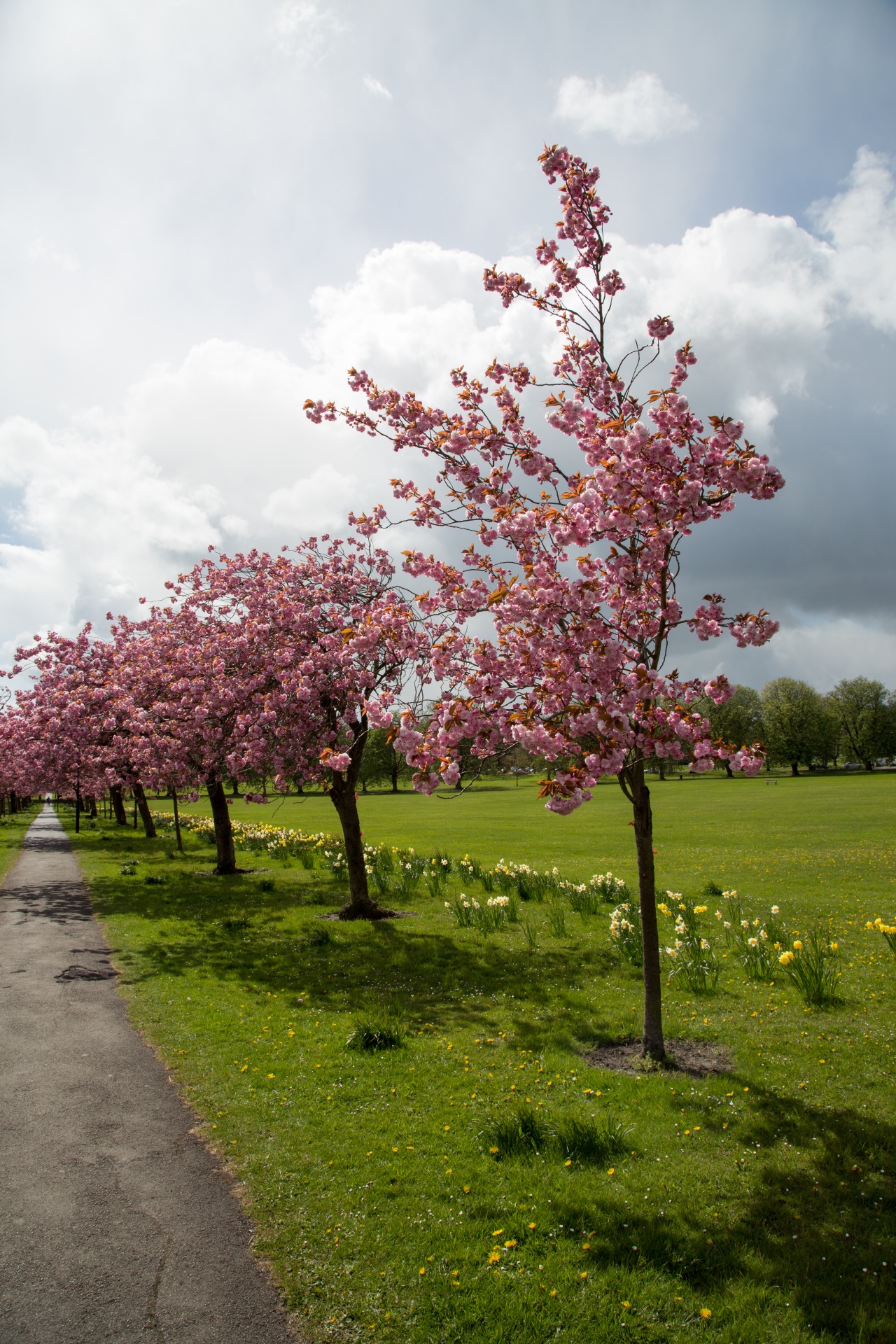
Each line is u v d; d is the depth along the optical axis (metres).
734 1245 4.52
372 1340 3.78
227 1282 4.22
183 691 16.28
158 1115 6.29
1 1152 5.68
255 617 15.80
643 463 6.53
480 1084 6.87
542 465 7.97
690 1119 6.14
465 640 7.75
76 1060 7.50
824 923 12.95
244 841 28.64
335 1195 5.07
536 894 15.57
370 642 8.18
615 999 9.34
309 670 13.73
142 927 14.08
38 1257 4.43
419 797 73.31
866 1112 6.16
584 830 32.50
